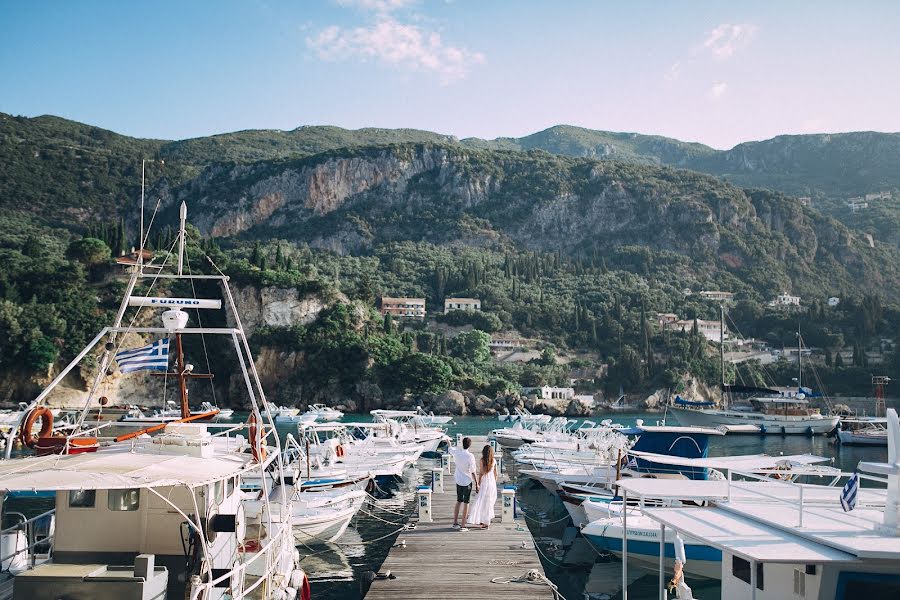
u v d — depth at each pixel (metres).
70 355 115.88
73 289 125.12
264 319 140.00
